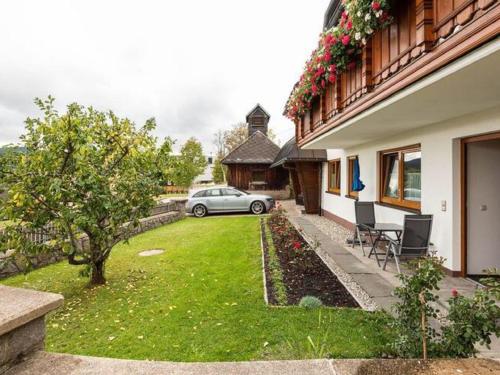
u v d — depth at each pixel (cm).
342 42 449
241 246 808
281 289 473
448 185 525
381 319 308
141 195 562
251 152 2092
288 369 166
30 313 165
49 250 521
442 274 254
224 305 429
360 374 163
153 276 589
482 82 297
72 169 520
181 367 166
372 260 644
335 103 584
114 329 379
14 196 452
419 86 314
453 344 226
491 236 520
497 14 206
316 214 1427
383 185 814
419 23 281
